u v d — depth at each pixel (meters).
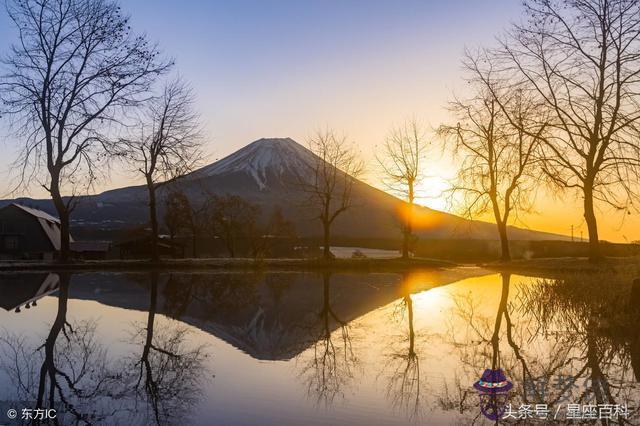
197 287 27.39
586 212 32.16
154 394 9.22
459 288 27.08
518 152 36.22
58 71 34.81
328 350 12.81
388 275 35.62
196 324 16.45
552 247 52.47
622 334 14.45
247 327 16.05
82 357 11.95
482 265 42.38
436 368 11.02
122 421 7.96
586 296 17.88
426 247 65.12
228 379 10.24
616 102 29.42
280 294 24.67
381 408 8.58
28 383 9.91
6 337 14.10
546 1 29.81
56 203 36.97
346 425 7.81
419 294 24.56
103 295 23.47
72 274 33.91
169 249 61.97
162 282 29.61
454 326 16.09
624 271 21.36
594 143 30.27
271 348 13.05
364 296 23.75
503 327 15.88
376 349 12.95
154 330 15.31
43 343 13.36
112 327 15.70
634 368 11.03
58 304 20.45
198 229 70.31
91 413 8.34
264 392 9.38
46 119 34.84
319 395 9.22
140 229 72.44
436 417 8.21
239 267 40.06
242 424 7.82
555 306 18.28
